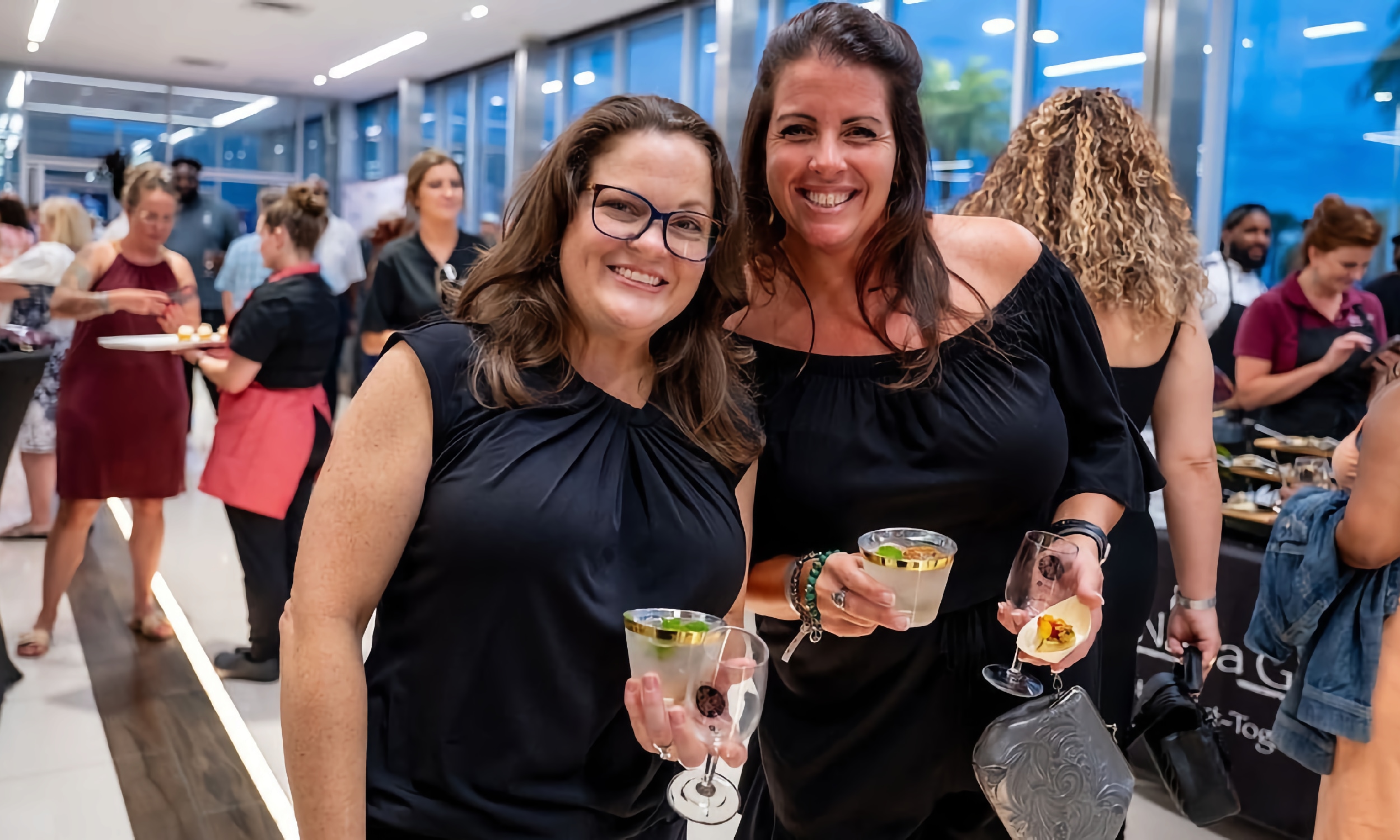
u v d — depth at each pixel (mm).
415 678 1149
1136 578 1895
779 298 1590
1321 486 2957
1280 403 3631
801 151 1413
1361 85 4492
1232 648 2883
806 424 1536
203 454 7844
